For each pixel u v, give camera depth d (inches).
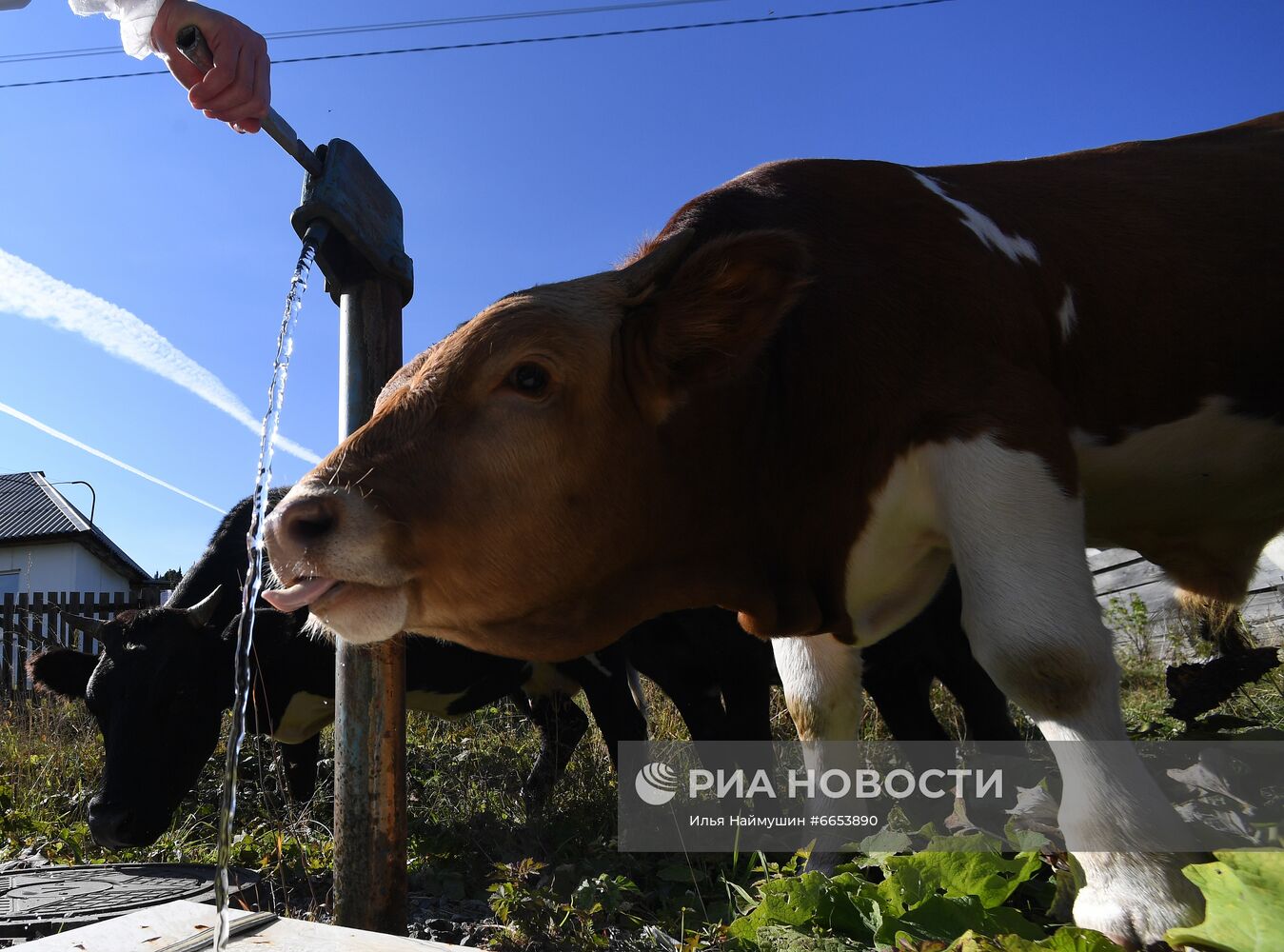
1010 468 89.1
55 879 133.0
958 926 83.4
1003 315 99.0
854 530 99.5
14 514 1101.1
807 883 92.0
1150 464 114.0
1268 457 118.3
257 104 100.0
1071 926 74.3
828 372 97.7
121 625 188.7
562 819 167.5
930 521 95.3
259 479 91.3
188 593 221.8
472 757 216.1
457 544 89.6
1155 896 76.2
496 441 90.7
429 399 91.1
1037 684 84.4
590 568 97.2
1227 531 130.4
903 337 96.4
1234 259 115.7
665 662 183.6
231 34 99.3
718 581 105.8
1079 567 87.8
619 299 98.0
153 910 88.4
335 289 107.5
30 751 236.1
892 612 106.4
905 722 176.4
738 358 94.5
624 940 109.2
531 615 97.0
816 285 100.0
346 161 102.0
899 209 105.7
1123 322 109.4
